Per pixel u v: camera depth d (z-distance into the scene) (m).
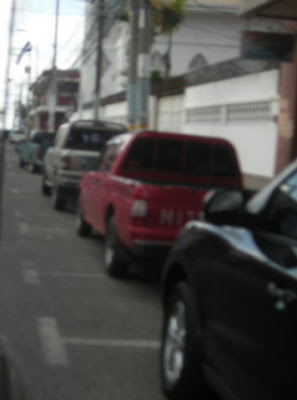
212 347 4.27
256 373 3.59
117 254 9.01
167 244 8.20
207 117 24.86
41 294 8.13
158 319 7.36
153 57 41.88
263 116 19.73
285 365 3.27
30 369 5.53
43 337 6.41
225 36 41.66
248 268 3.84
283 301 3.35
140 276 9.61
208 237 4.55
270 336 3.45
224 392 4.04
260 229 4.16
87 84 53.16
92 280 9.12
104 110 48.84
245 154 20.94
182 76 28.31
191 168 10.00
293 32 15.16
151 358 6.03
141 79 18.06
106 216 9.79
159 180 9.91
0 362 2.53
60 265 9.98
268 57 14.21
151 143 9.84
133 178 9.83
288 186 4.16
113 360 5.91
